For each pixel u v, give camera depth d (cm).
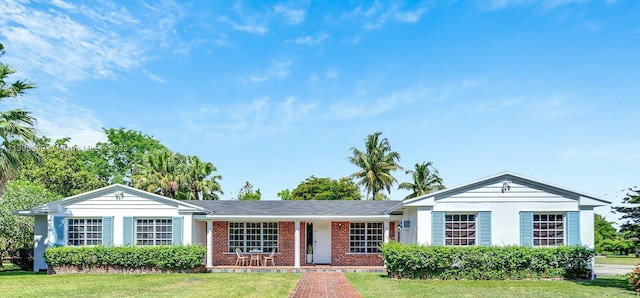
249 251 2344
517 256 1712
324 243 2406
